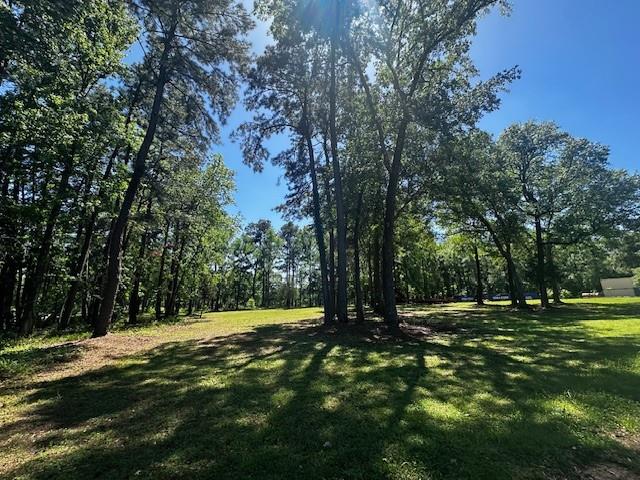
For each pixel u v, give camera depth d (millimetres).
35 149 12211
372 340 11711
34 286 14914
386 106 15922
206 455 3764
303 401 5441
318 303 74125
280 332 14695
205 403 5480
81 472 3510
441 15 13023
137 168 13703
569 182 26391
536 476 3234
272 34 15062
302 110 17688
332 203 19203
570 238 26672
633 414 4621
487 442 3877
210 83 14703
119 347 10961
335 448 3826
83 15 9852
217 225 30328
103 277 20797
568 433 4062
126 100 14812
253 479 3283
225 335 14359
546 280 26859
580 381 6094
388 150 17391
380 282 24016
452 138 13633
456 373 6930
